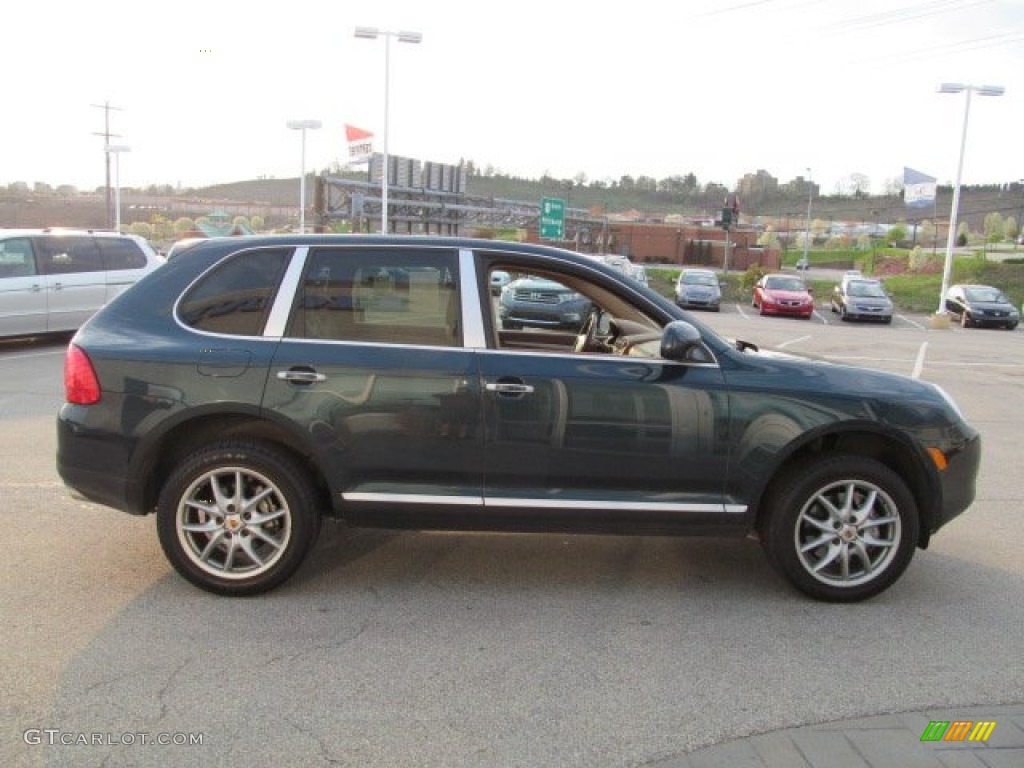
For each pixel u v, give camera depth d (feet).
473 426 13.65
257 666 11.71
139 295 14.24
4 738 9.89
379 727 10.30
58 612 13.25
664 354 13.62
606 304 15.33
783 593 14.79
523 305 16.56
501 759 9.71
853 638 13.07
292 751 9.76
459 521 13.92
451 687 11.28
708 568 15.89
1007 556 16.97
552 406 13.66
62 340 47.80
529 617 13.55
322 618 13.29
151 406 13.58
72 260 44.52
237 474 13.73
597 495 13.87
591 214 314.76
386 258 14.12
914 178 130.82
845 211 535.60
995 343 75.92
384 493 13.78
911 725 10.57
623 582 15.12
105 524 17.30
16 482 20.15
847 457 14.15
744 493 13.96
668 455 13.79
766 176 595.06
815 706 11.01
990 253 224.33
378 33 97.50
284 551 13.83
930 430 14.20
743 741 10.16
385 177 100.89
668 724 10.52
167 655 11.95
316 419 13.56
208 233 132.98
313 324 13.91
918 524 14.25
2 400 30.40
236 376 13.58
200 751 9.72
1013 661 12.41
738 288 156.66
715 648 12.63
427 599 14.12
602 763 9.68
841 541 14.24
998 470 24.53
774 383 13.97
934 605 14.42
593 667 11.94
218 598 13.91
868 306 104.06
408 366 13.65
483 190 568.41
